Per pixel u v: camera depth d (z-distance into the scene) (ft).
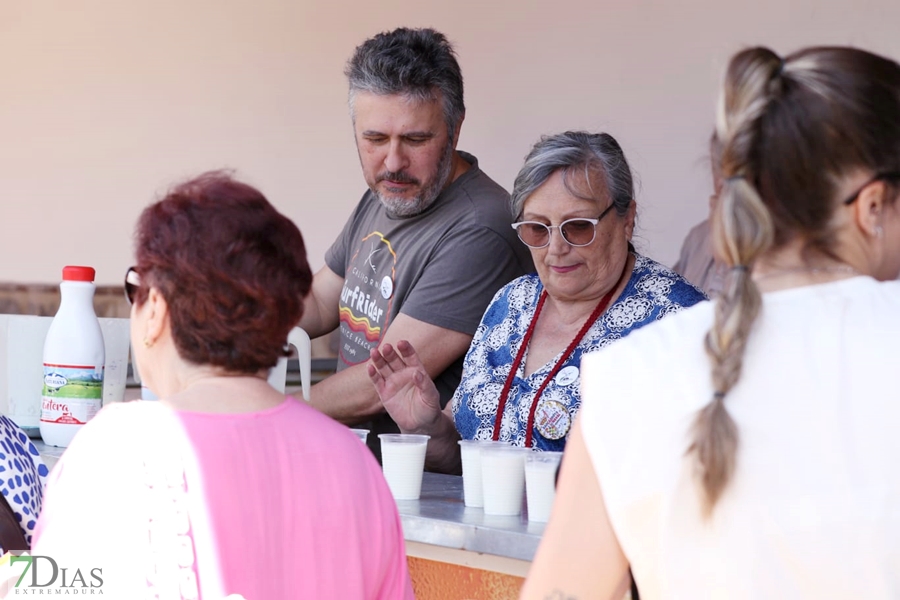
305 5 18.88
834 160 3.95
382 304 11.78
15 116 22.44
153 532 4.75
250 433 5.10
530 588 4.29
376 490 5.46
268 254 5.23
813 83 4.00
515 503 7.01
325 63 18.75
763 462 3.87
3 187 22.58
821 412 3.89
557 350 9.78
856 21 13.62
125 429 4.97
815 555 3.78
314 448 5.27
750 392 3.97
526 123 16.76
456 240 11.24
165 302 5.20
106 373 9.93
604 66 15.84
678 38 15.05
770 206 4.05
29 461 6.93
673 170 15.16
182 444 4.92
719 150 4.22
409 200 11.35
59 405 9.05
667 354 4.17
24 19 22.15
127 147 21.08
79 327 9.11
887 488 3.78
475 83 17.25
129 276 5.53
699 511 3.92
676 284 9.64
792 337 4.02
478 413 9.81
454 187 11.58
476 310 11.22
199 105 20.21
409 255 11.53
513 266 11.46
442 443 9.67
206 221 5.15
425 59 11.06
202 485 4.86
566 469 4.32
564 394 9.32
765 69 4.09
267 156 19.49
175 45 20.40
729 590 3.85
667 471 3.99
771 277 4.20
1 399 10.25
